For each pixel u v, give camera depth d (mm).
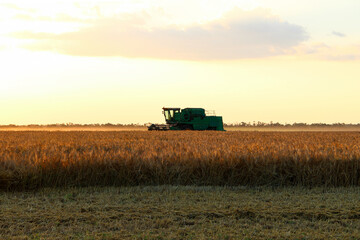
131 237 7680
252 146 18094
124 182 14281
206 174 14578
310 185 14469
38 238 7609
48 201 11211
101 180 14219
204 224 8633
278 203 11031
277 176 14680
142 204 10758
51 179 13672
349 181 14562
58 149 17219
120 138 30828
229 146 18438
